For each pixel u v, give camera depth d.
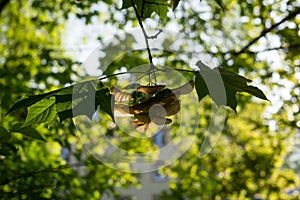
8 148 2.74
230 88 1.71
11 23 7.17
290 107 5.89
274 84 5.84
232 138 7.04
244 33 6.21
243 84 1.72
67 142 5.37
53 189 4.55
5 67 6.35
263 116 6.57
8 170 4.52
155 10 2.58
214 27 6.25
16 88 5.50
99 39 6.18
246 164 6.86
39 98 1.66
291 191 7.64
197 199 7.14
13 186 4.33
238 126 6.93
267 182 6.77
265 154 6.82
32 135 2.68
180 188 6.82
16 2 7.17
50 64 6.21
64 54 6.54
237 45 6.21
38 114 1.80
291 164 7.86
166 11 2.58
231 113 6.46
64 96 1.65
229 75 1.75
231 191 6.77
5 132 2.72
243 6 5.85
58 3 6.46
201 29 6.18
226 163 7.00
